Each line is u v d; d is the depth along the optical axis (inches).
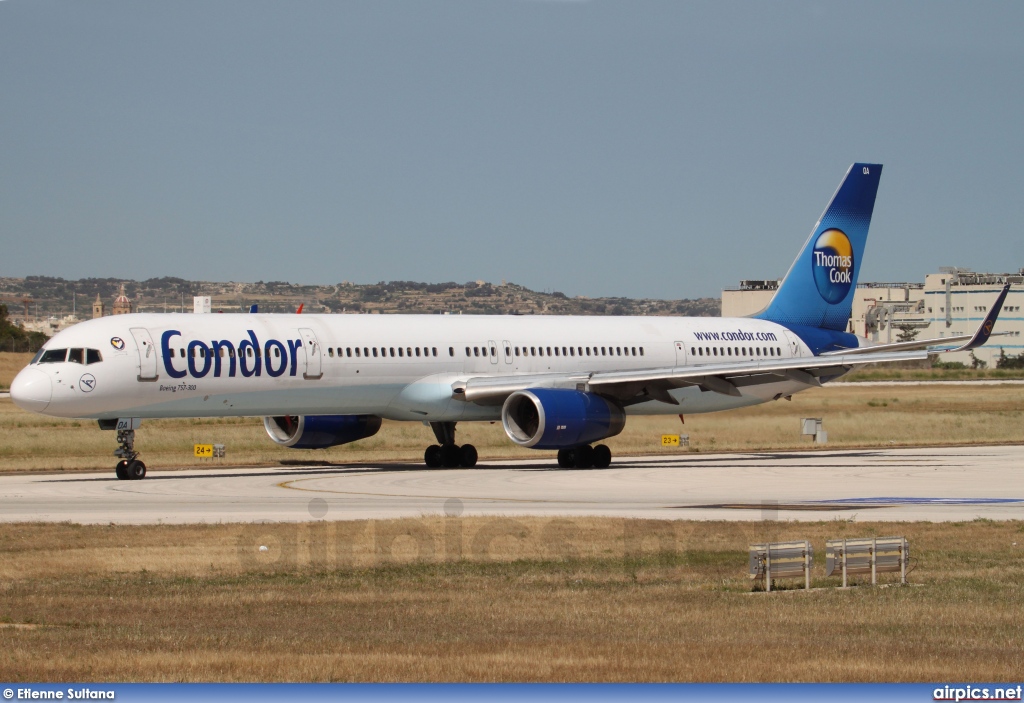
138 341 5625.0
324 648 2347.4
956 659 2288.4
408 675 2148.1
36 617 2642.7
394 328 6505.9
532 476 5954.7
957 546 3644.2
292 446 6781.5
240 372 5861.2
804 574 3100.4
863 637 2476.6
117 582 3029.0
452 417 6668.3
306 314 6397.6
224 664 2214.6
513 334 6948.8
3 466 6555.1
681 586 3026.6
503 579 3100.4
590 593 2928.2
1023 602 2851.9
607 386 6707.7
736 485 5472.4
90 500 4756.4
